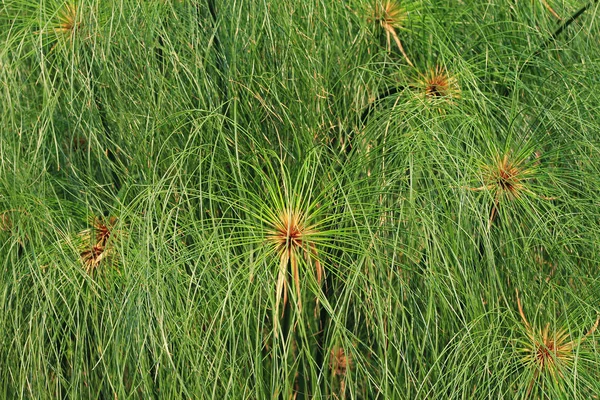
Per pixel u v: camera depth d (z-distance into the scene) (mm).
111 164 2072
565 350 1980
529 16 2191
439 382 1998
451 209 1997
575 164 2094
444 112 2039
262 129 2084
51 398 2008
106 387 2025
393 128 2016
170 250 1991
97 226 2039
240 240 1998
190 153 1984
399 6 2174
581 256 2064
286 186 1946
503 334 1993
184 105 2057
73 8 2123
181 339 1946
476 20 2197
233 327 1907
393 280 2014
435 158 1952
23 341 2035
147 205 1989
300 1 2068
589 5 2137
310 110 2068
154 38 2066
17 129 2111
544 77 2141
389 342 1963
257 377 1943
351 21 2158
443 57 2092
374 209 1994
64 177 2146
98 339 1972
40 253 2021
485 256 2012
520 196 2008
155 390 2016
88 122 2080
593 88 2076
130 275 1936
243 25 2068
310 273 1930
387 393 1943
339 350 2123
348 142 2092
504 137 2068
